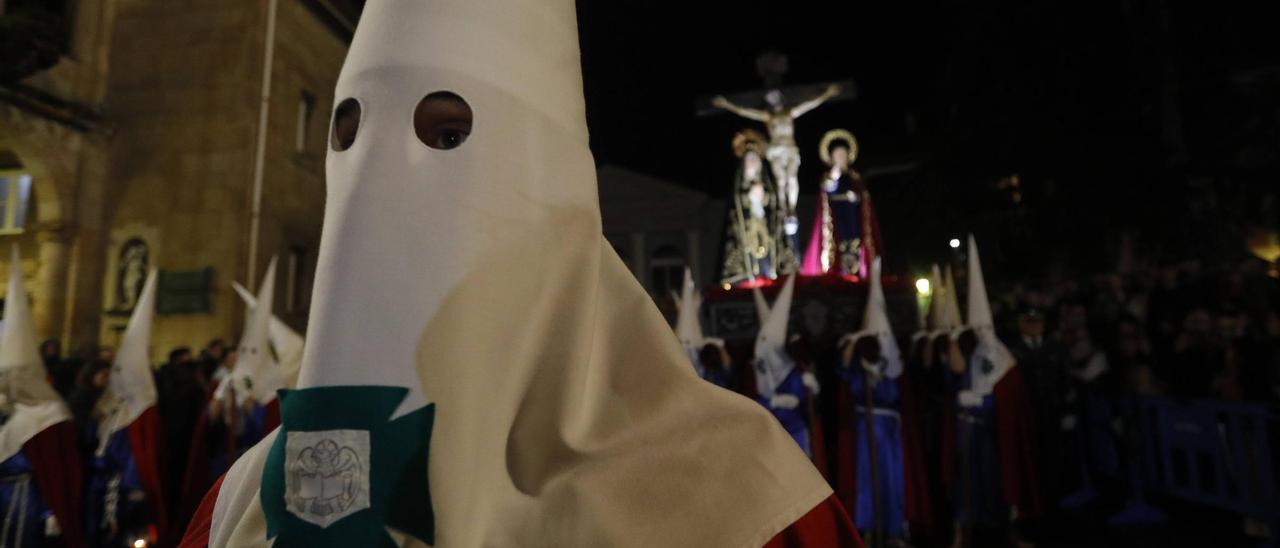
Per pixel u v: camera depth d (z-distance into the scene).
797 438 5.66
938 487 6.92
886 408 6.05
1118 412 7.17
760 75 10.84
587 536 0.81
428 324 0.78
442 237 0.81
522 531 0.83
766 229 10.52
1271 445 5.41
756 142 10.72
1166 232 13.46
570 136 0.95
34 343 5.81
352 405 0.75
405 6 0.90
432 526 0.74
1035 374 7.00
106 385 7.06
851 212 9.69
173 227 15.08
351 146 0.88
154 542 6.36
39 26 12.41
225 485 1.13
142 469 6.34
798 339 5.96
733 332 8.48
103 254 15.13
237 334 14.59
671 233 25.72
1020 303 8.59
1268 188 13.22
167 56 15.77
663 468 0.89
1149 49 15.08
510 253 0.85
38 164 14.19
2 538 5.52
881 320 6.04
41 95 13.77
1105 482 7.49
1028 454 6.11
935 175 17.41
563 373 0.89
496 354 0.83
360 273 0.80
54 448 5.70
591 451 0.89
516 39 0.93
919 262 18.45
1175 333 6.90
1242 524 6.23
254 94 15.59
